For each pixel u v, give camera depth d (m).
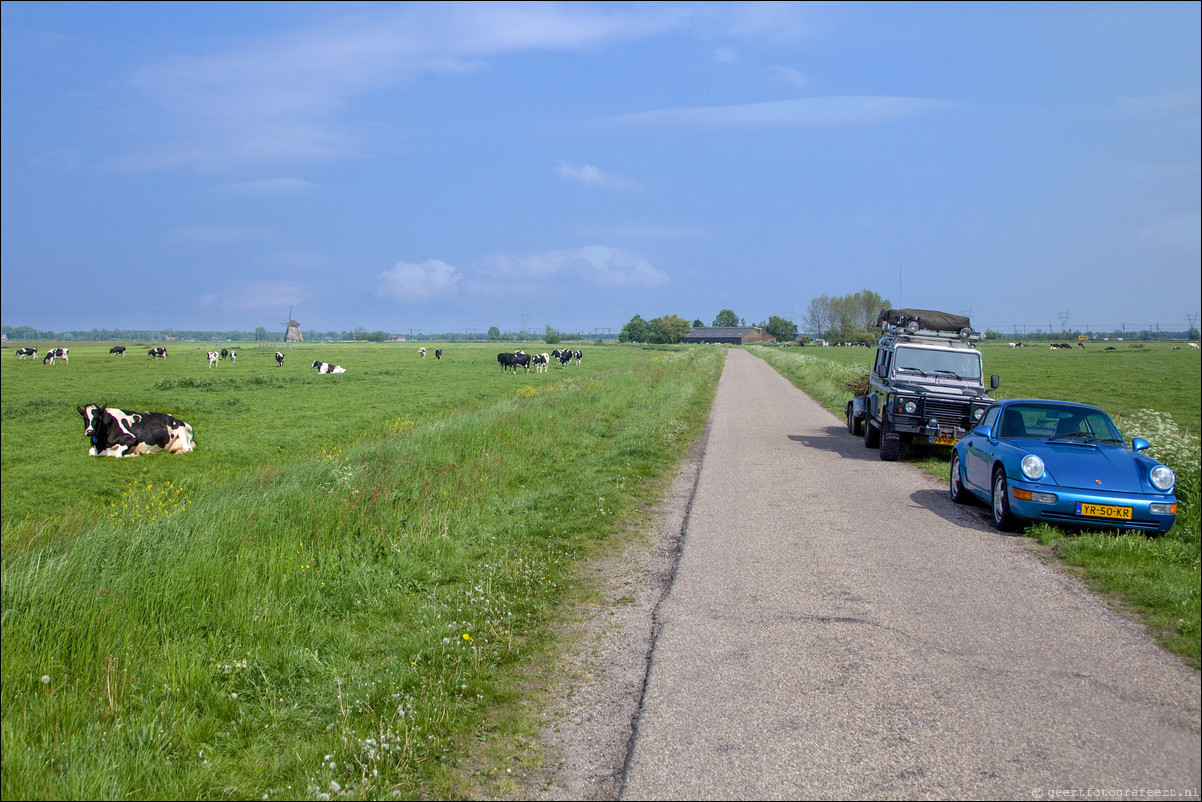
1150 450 10.68
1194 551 7.13
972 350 15.48
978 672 4.79
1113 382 41.22
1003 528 8.67
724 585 6.82
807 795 3.50
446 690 4.82
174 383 38.25
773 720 4.26
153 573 6.30
